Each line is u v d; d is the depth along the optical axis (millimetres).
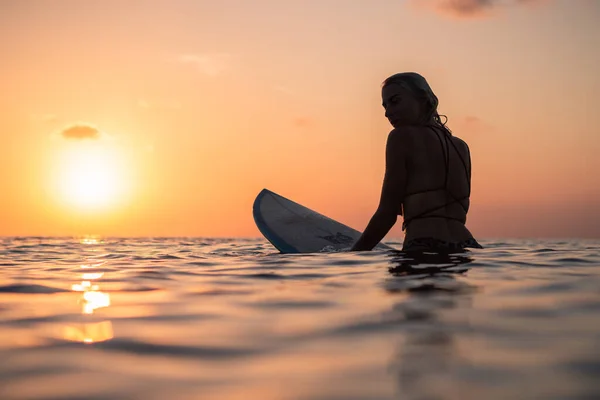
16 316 1599
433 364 999
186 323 1444
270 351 1129
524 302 1619
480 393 839
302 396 851
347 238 4469
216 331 1334
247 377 956
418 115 3686
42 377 975
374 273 2455
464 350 1091
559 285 1973
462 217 3521
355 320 1407
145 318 1530
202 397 858
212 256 4293
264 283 2268
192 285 2268
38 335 1329
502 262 2814
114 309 1696
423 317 1418
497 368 967
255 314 1542
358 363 1020
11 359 1100
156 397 863
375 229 3547
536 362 1000
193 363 1054
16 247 6867
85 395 875
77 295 2041
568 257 3170
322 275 2473
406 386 883
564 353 1059
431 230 3381
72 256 4637
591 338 1177
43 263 3750
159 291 2105
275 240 4355
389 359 1040
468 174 3578
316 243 4328
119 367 1033
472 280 2131
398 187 3451
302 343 1188
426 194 3387
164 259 3955
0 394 887
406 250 3434
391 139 3477
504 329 1268
